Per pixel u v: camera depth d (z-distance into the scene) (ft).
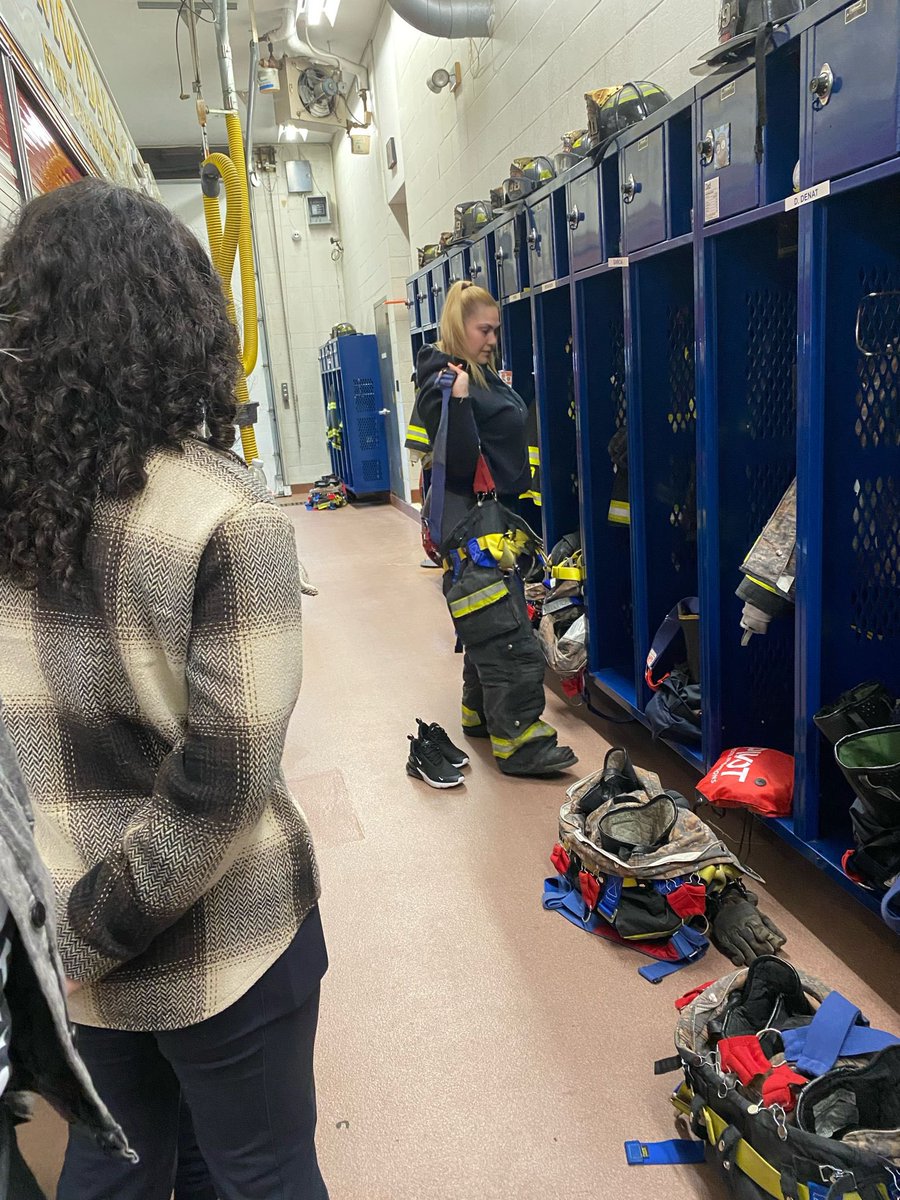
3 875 1.91
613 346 10.14
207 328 2.58
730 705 8.10
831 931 6.59
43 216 2.43
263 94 30.14
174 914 2.48
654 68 10.34
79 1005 2.79
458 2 15.66
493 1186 4.71
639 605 9.37
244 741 2.41
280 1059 2.98
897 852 5.72
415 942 6.92
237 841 2.49
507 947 6.79
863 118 5.17
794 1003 5.08
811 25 5.52
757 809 6.90
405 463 28.63
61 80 9.36
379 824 8.88
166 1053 2.90
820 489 6.16
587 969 6.47
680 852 6.52
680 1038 4.82
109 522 2.42
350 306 37.06
